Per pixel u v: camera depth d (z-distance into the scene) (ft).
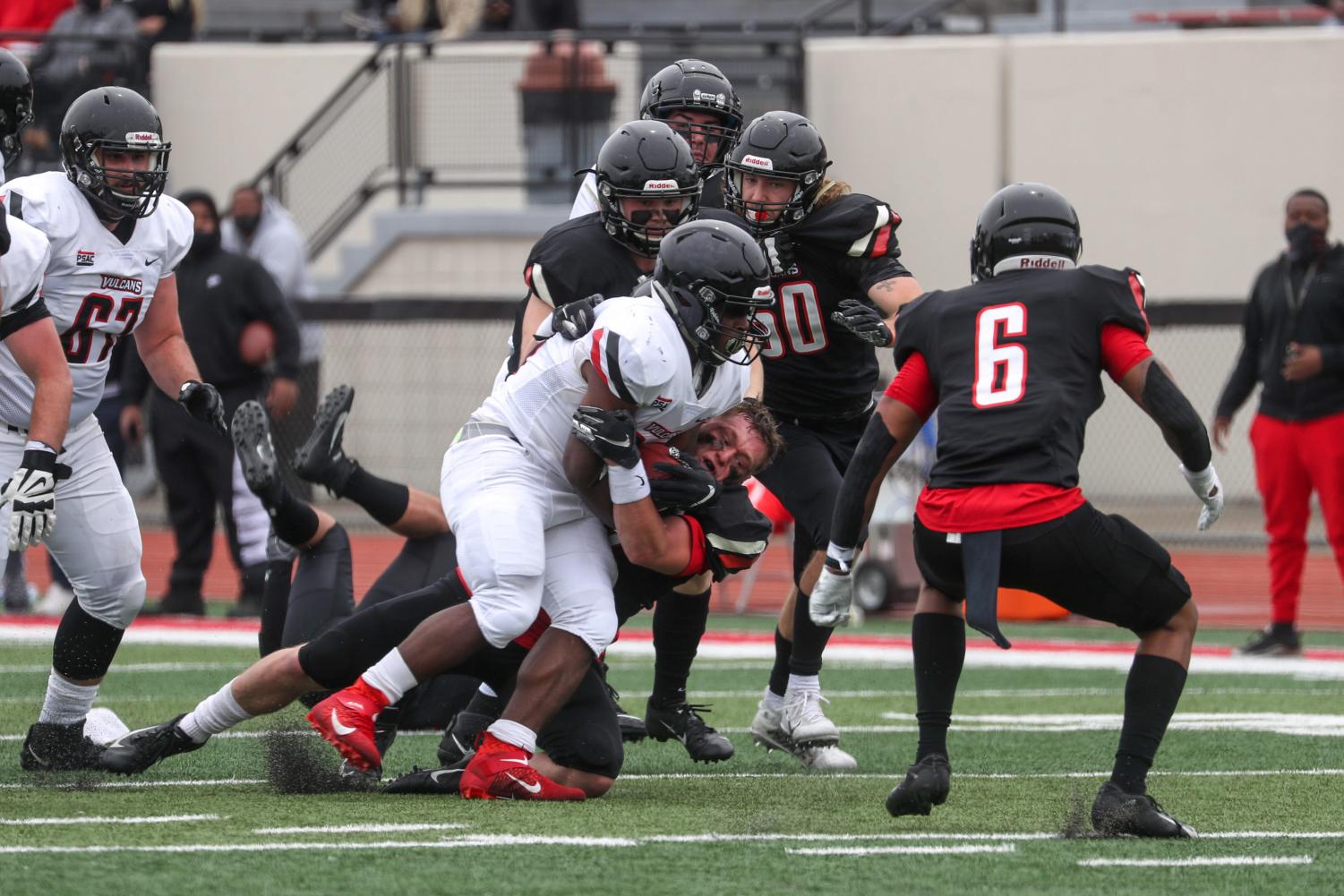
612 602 53.62
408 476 184.34
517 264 181.27
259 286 111.65
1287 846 46.26
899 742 70.03
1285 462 100.22
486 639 51.85
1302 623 126.82
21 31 168.86
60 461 56.03
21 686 82.28
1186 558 167.43
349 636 53.01
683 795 55.57
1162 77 185.57
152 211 56.54
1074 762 63.41
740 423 54.19
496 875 40.70
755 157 62.08
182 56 198.49
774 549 171.32
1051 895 39.60
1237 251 185.26
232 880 39.60
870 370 68.03
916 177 188.75
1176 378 184.55
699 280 50.21
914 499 126.41
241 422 58.54
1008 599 126.72
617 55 180.04
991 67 187.42
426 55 184.34
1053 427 47.09
